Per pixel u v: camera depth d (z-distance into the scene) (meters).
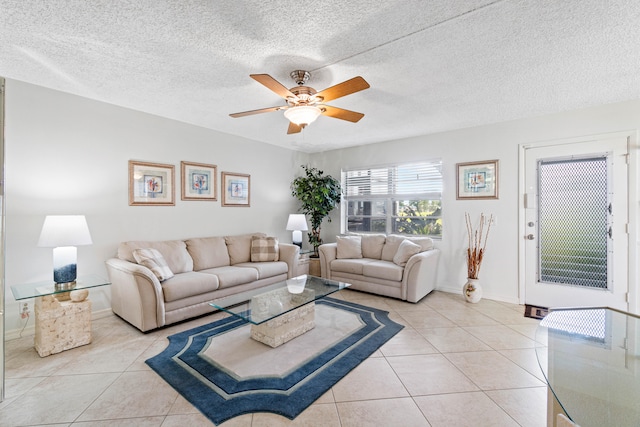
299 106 2.28
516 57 2.12
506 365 2.14
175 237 3.67
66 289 2.34
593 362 1.55
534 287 3.45
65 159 2.83
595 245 3.12
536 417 1.60
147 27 1.78
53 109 2.75
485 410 1.66
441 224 4.15
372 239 4.45
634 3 1.55
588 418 1.16
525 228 3.51
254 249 4.13
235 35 1.86
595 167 3.12
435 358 2.24
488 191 3.73
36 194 2.67
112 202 3.14
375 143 4.82
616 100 2.96
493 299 3.70
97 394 1.79
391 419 1.59
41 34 1.86
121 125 3.19
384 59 2.15
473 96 2.84
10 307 2.54
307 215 5.54
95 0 1.53
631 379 1.40
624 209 2.98
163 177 3.55
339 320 3.00
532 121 3.45
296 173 5.40
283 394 1.79
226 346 2.42
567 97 2.87
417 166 4.43
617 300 3.01
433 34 1.84
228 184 4.28
